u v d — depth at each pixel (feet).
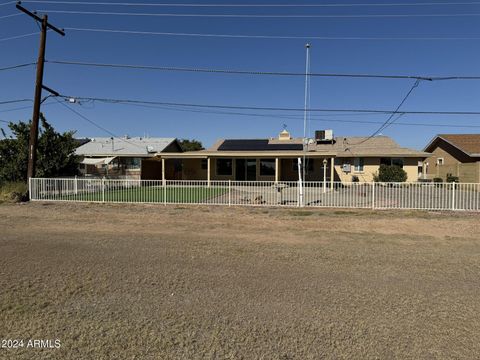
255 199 50.70
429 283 17.22
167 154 88.07
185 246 24.47
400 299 15.15
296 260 21.12
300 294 15.65
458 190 47.75
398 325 12.75
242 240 26.71
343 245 25.29
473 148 103.71
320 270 19.20
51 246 24.11
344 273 18.72
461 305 14.56
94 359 10.45
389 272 18.92
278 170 90.33
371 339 11.75
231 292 15.80
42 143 65.57
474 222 34.91
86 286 16.30
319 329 12.40
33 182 52.95
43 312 13.50
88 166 116.78
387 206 45.57
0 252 22.34
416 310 14.02
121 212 41.32
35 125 54.49
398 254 22.75
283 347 11.21
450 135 118.42
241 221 35.55
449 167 96.68
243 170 99.40
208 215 39.27
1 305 14.02
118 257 21.38
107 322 12.75
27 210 42.70
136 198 53.36
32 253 22.13
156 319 13.03
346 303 14.67
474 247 24.90
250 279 17.58
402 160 96.02
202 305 14.34
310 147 103.24
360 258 21.68
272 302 14.73
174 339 11.61
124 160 118.73
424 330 12.39
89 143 133.08
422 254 22.77
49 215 38.93
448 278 17.99
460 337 11.93
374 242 26.37
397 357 10.71
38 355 10.61
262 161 98.73
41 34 54.29
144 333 11.98
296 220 36.09
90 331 12.08
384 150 99.14
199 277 17.78
